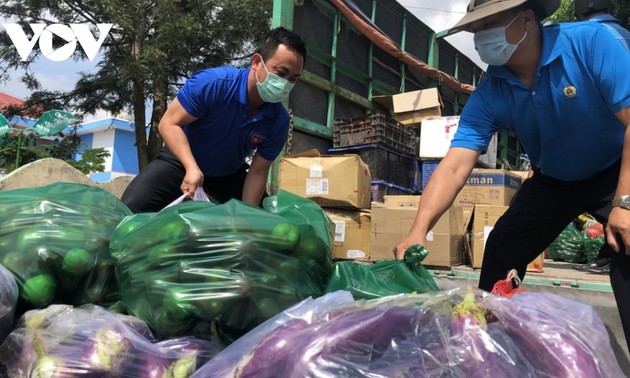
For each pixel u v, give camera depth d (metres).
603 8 2.97
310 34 4.80
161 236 1.34
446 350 0.94
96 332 1.18
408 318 1.00
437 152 5.30
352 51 5.48
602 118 1.79
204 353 1.25
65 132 16.83
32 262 1.35
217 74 2.33
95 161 17.52
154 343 1.26
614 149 1.87
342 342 0.95
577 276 3.09
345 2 5.24
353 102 5.45
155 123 13.90
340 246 3.84
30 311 1.27
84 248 1.42
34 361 1.13
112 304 1.48
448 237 3.32
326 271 1.55
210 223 1.34
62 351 1.14
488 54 1.85
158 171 2.46
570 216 2.11
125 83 13.67
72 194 1.62
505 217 2.25
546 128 1.91
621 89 1.63
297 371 0.92
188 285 1.26
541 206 2.13
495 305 1.02
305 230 1.46
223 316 1.25
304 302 1.16
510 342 0.95
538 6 1.81
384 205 3.86
